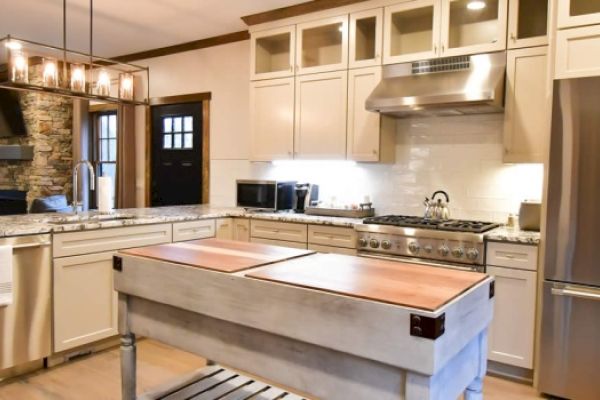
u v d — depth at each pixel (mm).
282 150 4262
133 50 5609
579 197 2576
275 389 2260
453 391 1482
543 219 2738
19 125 6398
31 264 2820
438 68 3441
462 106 3229
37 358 2887
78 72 3328
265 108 4367
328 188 4398
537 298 2799
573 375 2639
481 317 1612
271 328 1581
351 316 1401
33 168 6352
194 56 5270
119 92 3682
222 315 1713
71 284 3010
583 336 2596
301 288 1511
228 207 4652
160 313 1967
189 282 1809
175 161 5512
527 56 3100
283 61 4527
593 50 2635
